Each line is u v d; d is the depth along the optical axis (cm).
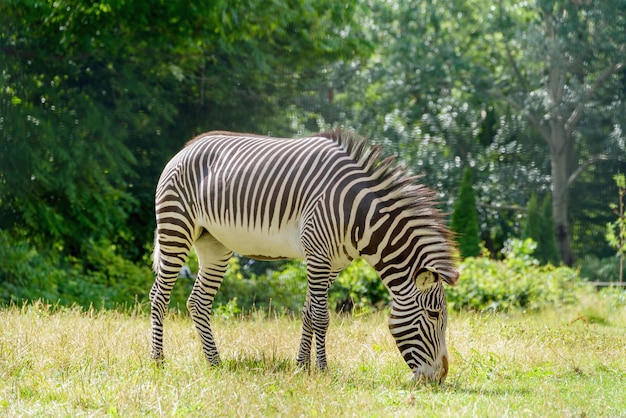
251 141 1875
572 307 3488
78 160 4144
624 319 3322
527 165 8650
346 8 5106
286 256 1808
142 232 4869
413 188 1711
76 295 3706
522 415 1348
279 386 1529
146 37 4456
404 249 1684
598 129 8344
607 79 8244
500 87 8750
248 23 4516
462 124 8750
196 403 1381
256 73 5209
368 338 2167
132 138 4888
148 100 4788
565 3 7869
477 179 8450
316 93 7056
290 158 1781
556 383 1736
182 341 2067
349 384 1622
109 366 1681
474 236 6062
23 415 1281
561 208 8206
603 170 8525
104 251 4234
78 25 4206
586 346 2273
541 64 8400
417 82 8594
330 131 1825
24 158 3916
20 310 2623
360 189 1700
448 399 1477
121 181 4362
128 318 2569
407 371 1798
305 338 1795
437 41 8469
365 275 3647
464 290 3525
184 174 1894
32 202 4081
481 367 1864
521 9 8644
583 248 8562
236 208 1797
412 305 1670
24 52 4238
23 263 3606
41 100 4309
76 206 4244
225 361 1822
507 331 2386
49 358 1700
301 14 4825
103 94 4712
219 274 1927
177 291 3734
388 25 8594
